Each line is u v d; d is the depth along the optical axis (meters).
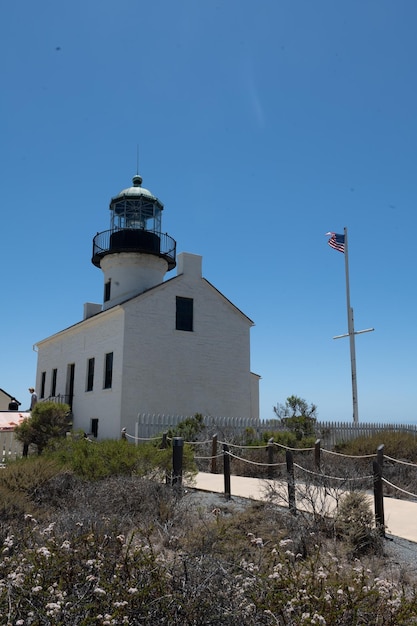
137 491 8.83
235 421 21.39
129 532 7.07
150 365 23.27
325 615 3.92
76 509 7.95
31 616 3.74
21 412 25.91
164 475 10.82
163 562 4.61
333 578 4.76
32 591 3.94
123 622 3.67
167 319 24.11
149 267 27.69
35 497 8.81
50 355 31.48
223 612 4.03
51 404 20.72
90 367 26.23
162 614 4.00
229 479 10.38
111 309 23.84
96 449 11.24
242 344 26.09
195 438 18.66
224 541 6.21
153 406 23.00
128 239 27.48
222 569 4.39
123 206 28.50
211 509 9.12
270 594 4.06
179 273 24.98
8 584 3.99
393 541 7.70
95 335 25.77
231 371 25.42
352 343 26.83
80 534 5.79
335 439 23.02
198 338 24.78
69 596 4.07
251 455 16.05
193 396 24.09
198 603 4.04
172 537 6.09
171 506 8.41
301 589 4.27
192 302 25.03
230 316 26.00
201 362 24.64
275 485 10.45
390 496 11.42
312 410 23.00
